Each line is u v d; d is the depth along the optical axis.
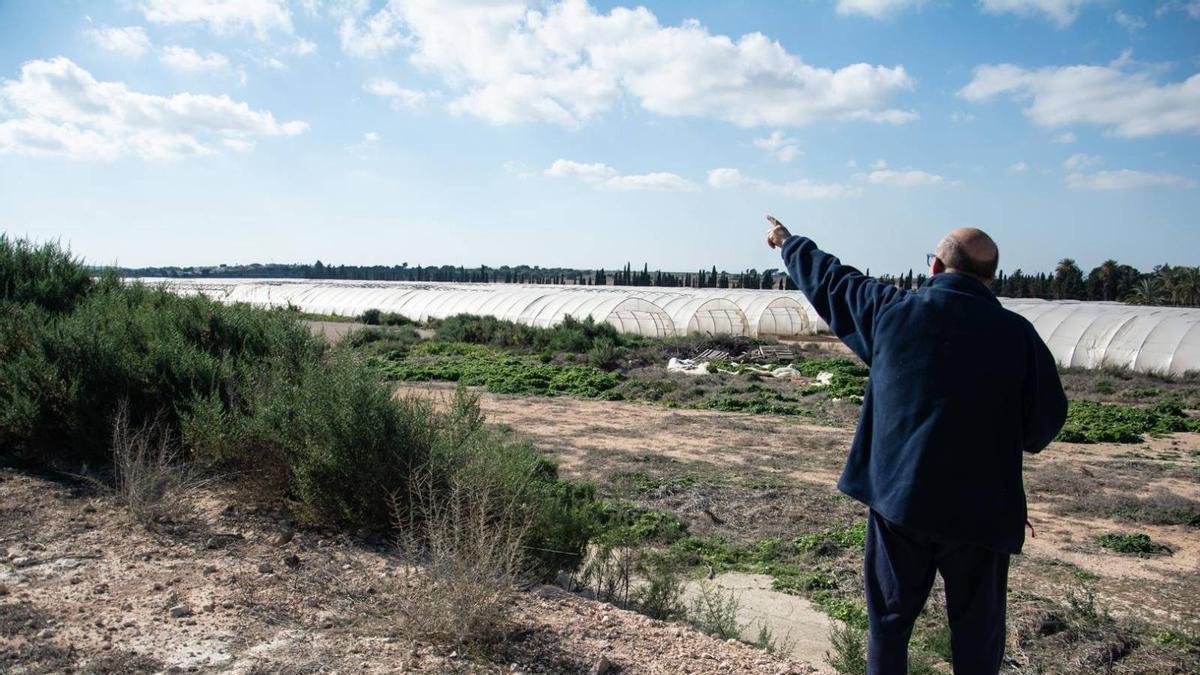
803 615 6.82
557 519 5.68
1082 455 14.96
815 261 3.23
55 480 5.71
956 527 2.66
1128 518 10.24
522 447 6.31
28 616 3.43
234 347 7.60
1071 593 7.02
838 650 5.46
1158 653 6.06
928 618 6.66
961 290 2.89
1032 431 2.84
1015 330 2.81
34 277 8.91
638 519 9.44
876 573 2.95
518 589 4.48
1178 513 10.19
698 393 22.42
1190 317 31.23
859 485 2.95
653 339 38.00
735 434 16.00
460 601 3.54
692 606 6.47
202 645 3.30
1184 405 21.89
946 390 2.72
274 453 5.47
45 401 6.02
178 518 5.05
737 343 33.41
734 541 8.91
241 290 60.91
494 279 161.88
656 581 5.95
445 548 3.88
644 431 16.08
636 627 4.20
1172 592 7.55
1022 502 2.75
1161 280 75.25
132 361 6.39
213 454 5.61
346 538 5.00
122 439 5.65
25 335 6.79
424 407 5.92
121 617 3.53
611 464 12.45
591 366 28.58
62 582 3.89
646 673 3.53
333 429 5.19
